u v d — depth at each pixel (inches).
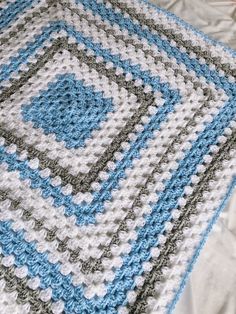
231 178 15.7
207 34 19.2
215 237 14.8
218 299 13.9
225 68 18.0
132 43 18.0
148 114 16.5
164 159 15.6
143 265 13.8
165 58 17.8
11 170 14.6
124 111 16.4
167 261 13.9
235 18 20.1
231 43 19.1
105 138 15.8
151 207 14.7
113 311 12.9
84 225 14.1
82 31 17.9
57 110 16.1
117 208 14.6
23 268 13.1
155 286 13.5
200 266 14.3
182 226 14.6
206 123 16.6
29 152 15.1
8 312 12.4
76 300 12.9
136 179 15.2
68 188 14.6
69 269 13.3
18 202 14.1
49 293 12.9
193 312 13.4
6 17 17.9
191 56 18.1
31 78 16.6
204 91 17.2
